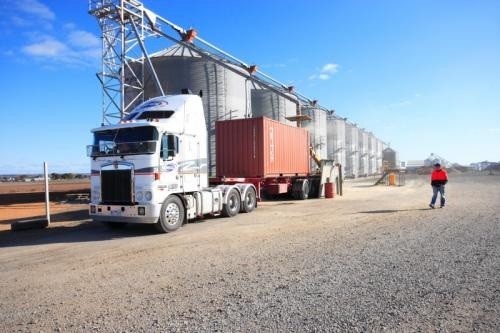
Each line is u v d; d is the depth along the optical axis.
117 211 11.79
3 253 9.55
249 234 11.19
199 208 13.61
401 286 6.06
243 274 6.96
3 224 14.95
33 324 4.97
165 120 12.39
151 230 12.57
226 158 21.08
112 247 9.92
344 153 62.09
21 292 6.35
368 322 4.72
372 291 5.85
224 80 29.64
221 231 11.89
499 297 5.51
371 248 8.87
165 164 11.99
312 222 13.41
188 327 4.71
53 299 5.93
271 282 6.42
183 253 8.89
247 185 17.02
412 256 8.02
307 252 8.60
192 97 13.75
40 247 10.20
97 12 26.55
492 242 9.28
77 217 16.39
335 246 9.17
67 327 4.84
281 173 22.25
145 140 11.69
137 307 5.45
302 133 25.69
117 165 11.91
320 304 5.35
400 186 38.38
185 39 28.06
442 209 16.39
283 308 5.23
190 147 13.26
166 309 5.34
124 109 26.31
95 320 5.03
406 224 12.41
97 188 12.23
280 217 15.05
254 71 32.16
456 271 6.85
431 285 6.09
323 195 26.12
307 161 26.22
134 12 27.17
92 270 7.60
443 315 4.91
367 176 80.31
